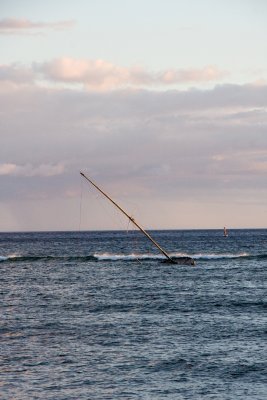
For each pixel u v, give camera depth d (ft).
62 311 320.91
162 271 553.23
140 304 342.64
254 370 197.88
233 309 320.29
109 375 194.29
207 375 193.67
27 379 190.60
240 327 265.75
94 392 178.60
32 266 636.89
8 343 238.68
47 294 399.85
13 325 277.64
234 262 653.30
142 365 204.85
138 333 255.09
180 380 188.85
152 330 261.24
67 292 408.87
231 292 393.50
